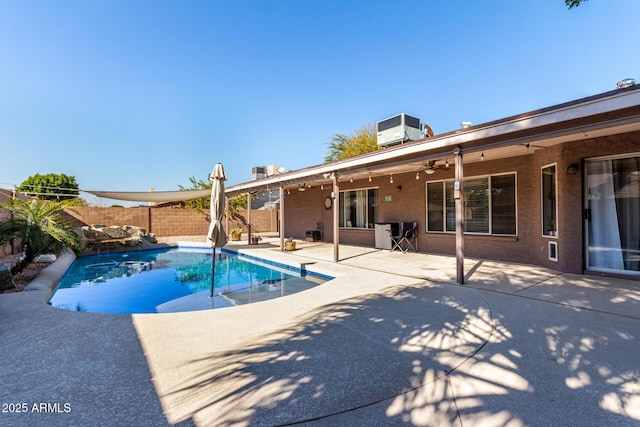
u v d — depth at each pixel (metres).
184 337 3.42
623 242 5.80
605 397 2.26
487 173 8.28
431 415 2.08
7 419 2.01
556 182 6.52
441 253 9.36
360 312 4.23
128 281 8.10
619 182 5.81
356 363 2.79
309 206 14.92
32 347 3.15
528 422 2.00
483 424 1.99
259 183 11.86
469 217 8.77
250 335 3.47
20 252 9.29
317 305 4.60
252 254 10.84
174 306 5.86
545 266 6.98
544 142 6.29
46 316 4.09
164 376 2.58
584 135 5.74
